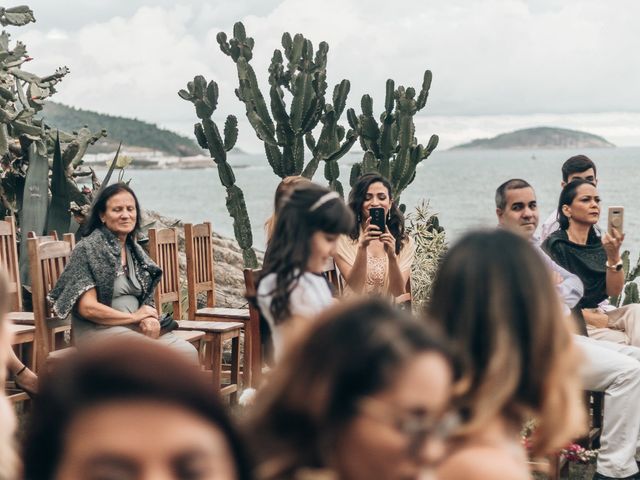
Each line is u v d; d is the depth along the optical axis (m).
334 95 10.27
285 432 1.36
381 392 1.27
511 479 1.56
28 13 10.14
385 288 6.38
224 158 10.22
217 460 0.84
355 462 1.29
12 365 6.27
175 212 73.25
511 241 2.03
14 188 9.45
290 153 10.19
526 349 1.96
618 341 6.22
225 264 11.67
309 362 1.32
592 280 6.24
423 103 10.20
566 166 8.12
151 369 0.83
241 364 8.65
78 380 0.83
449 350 1.31
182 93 10.20
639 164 189.88
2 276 2.43
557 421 1.99
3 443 1.98
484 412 1.80
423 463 1.27
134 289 6.66
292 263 3.75
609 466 5.66
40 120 9.80
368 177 6.55
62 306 6.42
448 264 2.04
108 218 6.58
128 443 0.82
